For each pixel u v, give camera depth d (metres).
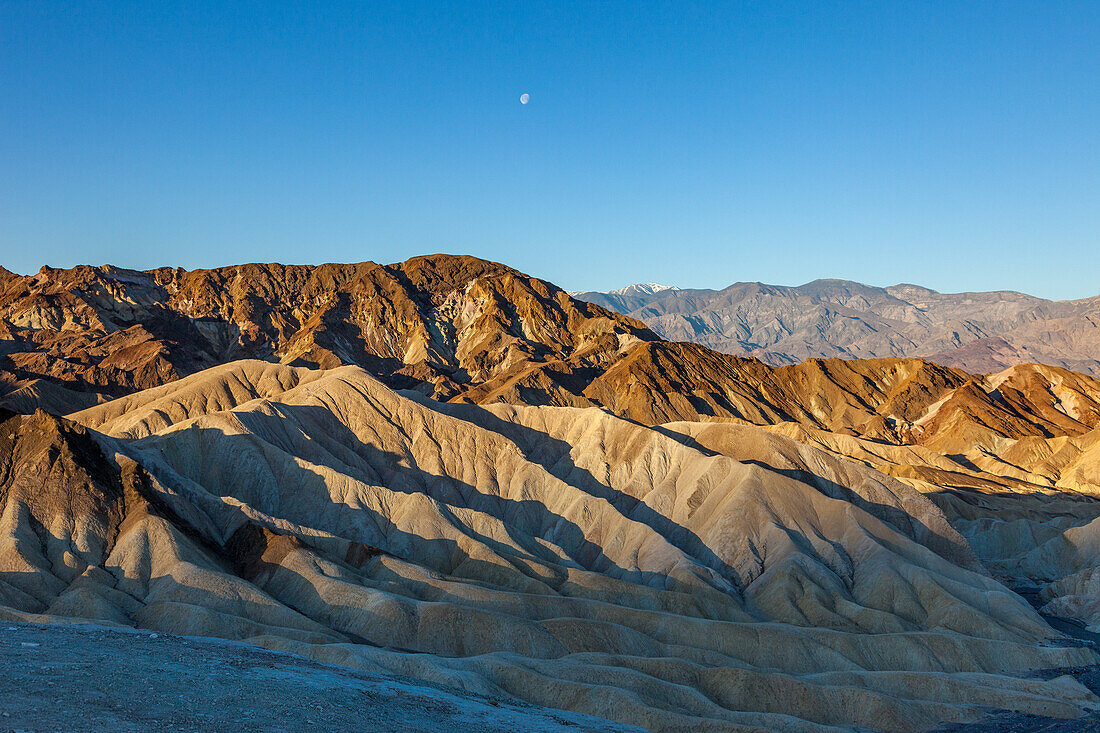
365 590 93.06
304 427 143.75
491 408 170.88
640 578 118.00
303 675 49.16
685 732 70.31
